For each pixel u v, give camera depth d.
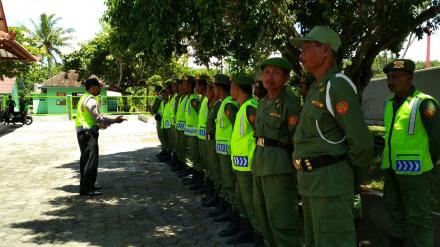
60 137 16.16
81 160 6.83
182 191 7.09
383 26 6.84
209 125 5.71
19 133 17.88
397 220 3.96
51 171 9.04
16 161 10.38
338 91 2.67
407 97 3.75
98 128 6.87
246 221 4.62
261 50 8.16
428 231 3.72
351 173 2.78
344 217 2.72
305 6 7.09
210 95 5.91
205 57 7.93
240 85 4.41
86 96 6.78
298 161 2.89
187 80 7.47
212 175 6.06
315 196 2.77
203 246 4.58
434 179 5.89
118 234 4.98
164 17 5.66
